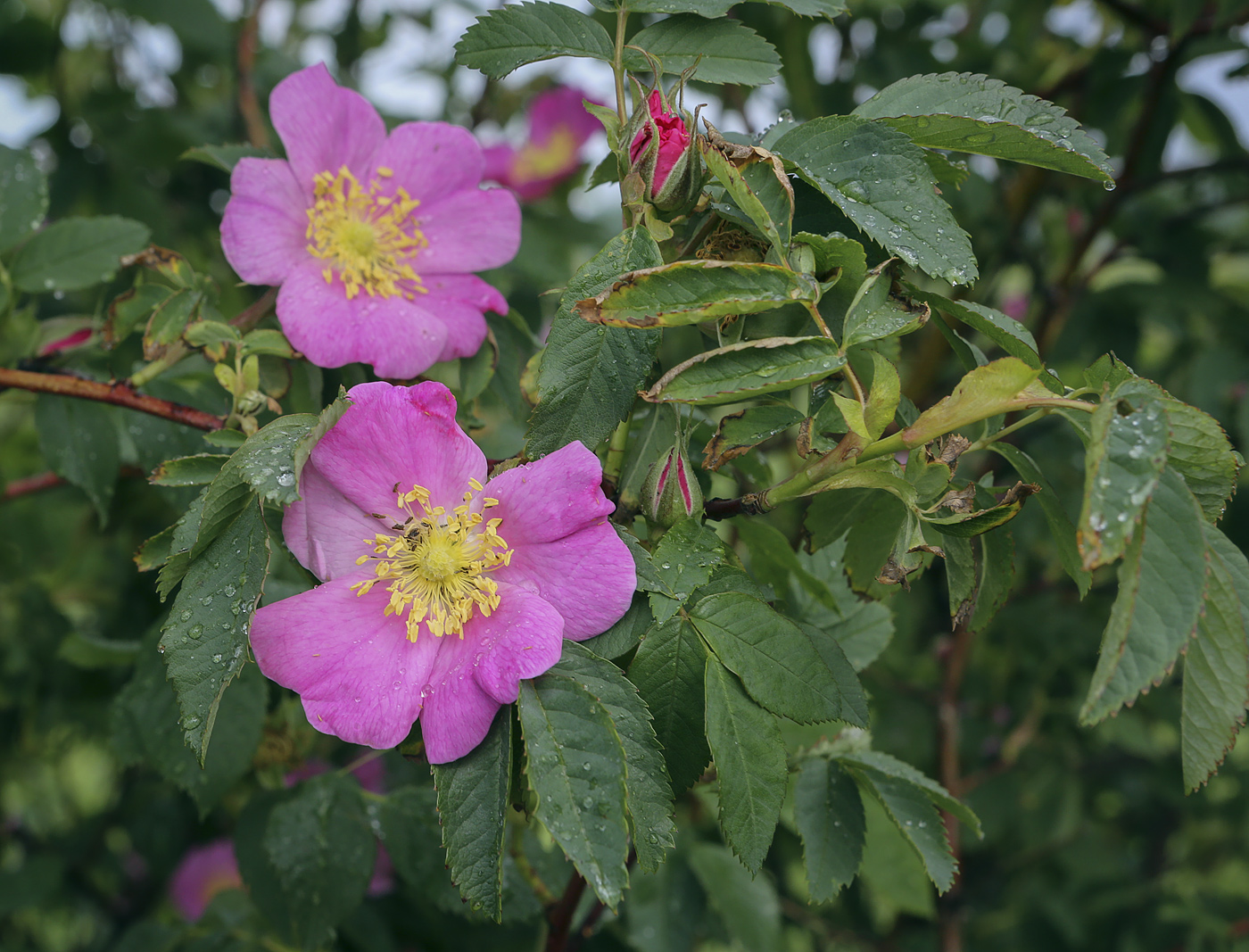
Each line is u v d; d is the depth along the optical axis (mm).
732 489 353
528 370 262
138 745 298
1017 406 219
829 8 254
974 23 547
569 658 223
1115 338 512
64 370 306
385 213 276
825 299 242
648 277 221
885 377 223
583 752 217
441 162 279
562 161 500
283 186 270
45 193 310
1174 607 206
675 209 236
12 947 564
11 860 564
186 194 484
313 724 226
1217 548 222
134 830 517
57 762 533
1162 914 502
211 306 281
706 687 228
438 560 227
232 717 297
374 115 277
